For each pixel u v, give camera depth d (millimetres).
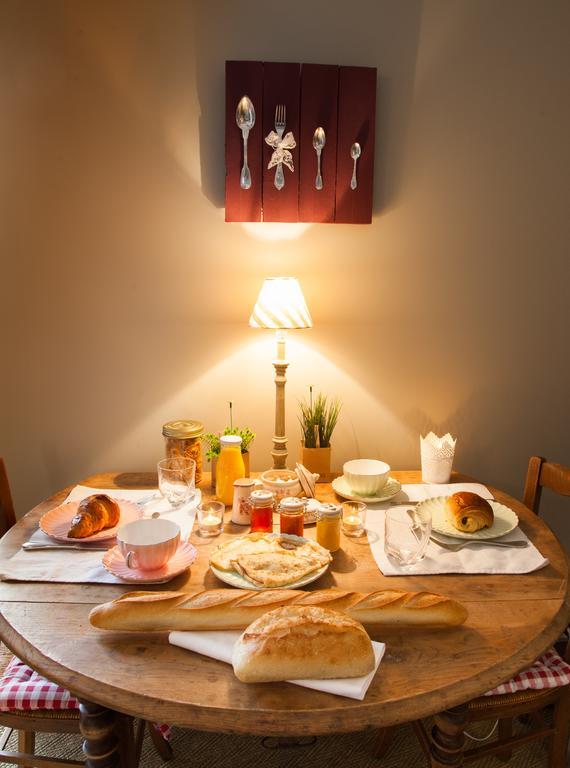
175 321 2090
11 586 1305
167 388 2135
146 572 1313
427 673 1053
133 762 1227
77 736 1796
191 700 987
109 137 1958
